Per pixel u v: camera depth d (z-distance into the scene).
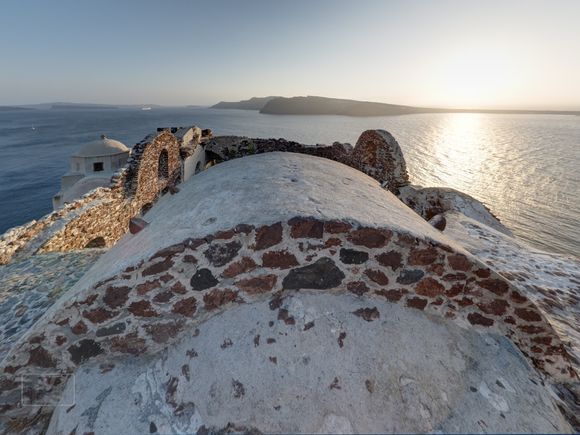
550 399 2.12
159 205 4.28
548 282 4.14
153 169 10.01
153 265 2.10
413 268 2.25
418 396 1.90
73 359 2.26
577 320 3.40
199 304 2.22
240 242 2.13
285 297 2.22
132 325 2.23
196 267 2.14
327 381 1.90
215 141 15.34
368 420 1.79
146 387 2.06
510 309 2.34
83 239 7.01
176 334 2.26
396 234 2.17
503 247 5.22
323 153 12.84
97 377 2.19
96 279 2.21
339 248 2.19
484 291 2.30
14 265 5.10
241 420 1.80
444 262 2.24
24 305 3.83
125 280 2.11
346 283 2.27
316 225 2.13
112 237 8.12
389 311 2.25
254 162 4.14
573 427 2.05
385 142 8.02
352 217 2.22
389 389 1.90
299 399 1.84
